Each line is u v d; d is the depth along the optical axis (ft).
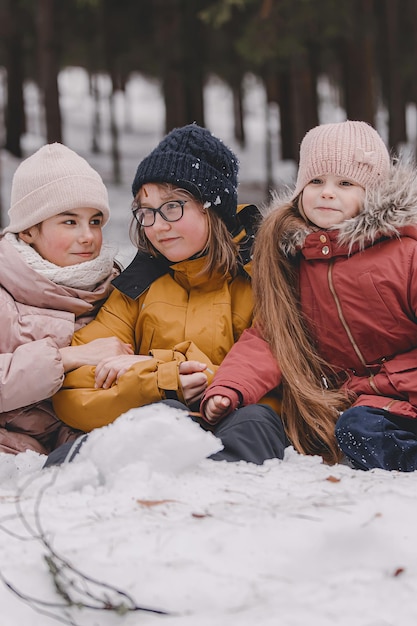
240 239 14.21
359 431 11.85
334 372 13.28
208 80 106.01
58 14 64.80
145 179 13.55
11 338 13.14
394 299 12.67
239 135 101.09
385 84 62.34
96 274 13.94
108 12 68.54
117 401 12.40
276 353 13.00
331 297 13.05
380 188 13.06
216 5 47.96
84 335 13.66
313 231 13.30
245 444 11.41
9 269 13.48
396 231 12.71
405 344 12.84
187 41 59.67
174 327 13.60
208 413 12.04
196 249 13.52
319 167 13.23
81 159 14.24
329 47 60.29
